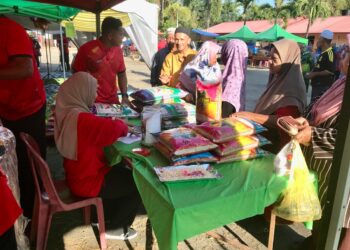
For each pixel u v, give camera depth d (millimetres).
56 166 3826
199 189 1470
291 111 2268
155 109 2107
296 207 1603
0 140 1525
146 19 6945
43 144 2625
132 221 2551
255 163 1800
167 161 1744
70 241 2486
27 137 2121
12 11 5895
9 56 2080
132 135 2188
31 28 10680
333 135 1740
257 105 2578
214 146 1753
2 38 2057
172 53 3695
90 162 2031
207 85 2225
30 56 2164
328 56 5305
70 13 6105
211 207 1369
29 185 2484
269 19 30875
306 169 1650
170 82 3627
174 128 2090
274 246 2494
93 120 1941
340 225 1388
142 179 1593
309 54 7418
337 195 1365
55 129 2062
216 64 2955
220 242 2527
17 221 1550
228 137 1790
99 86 3092
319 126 1987
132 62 20844
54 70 13203
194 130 1960
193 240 2547
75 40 10703
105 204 2697
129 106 3035
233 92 2863
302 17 27797
